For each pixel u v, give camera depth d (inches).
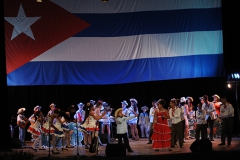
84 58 619.2
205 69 627.2
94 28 623.2
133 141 605.6
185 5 631.8
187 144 531.2
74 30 620.7
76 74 616.7
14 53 609.6
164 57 625.0
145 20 628.4
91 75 618.2
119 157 403.9
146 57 624.1
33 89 676.7
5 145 433.4
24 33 613.6
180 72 625.0
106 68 620.4
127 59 623.2
